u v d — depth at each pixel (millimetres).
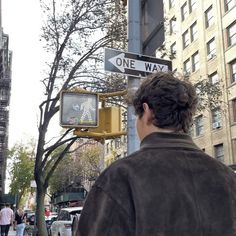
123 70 4996
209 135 35406
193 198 1543
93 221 1487
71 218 15156
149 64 5188
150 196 1496
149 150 1645
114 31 15203
